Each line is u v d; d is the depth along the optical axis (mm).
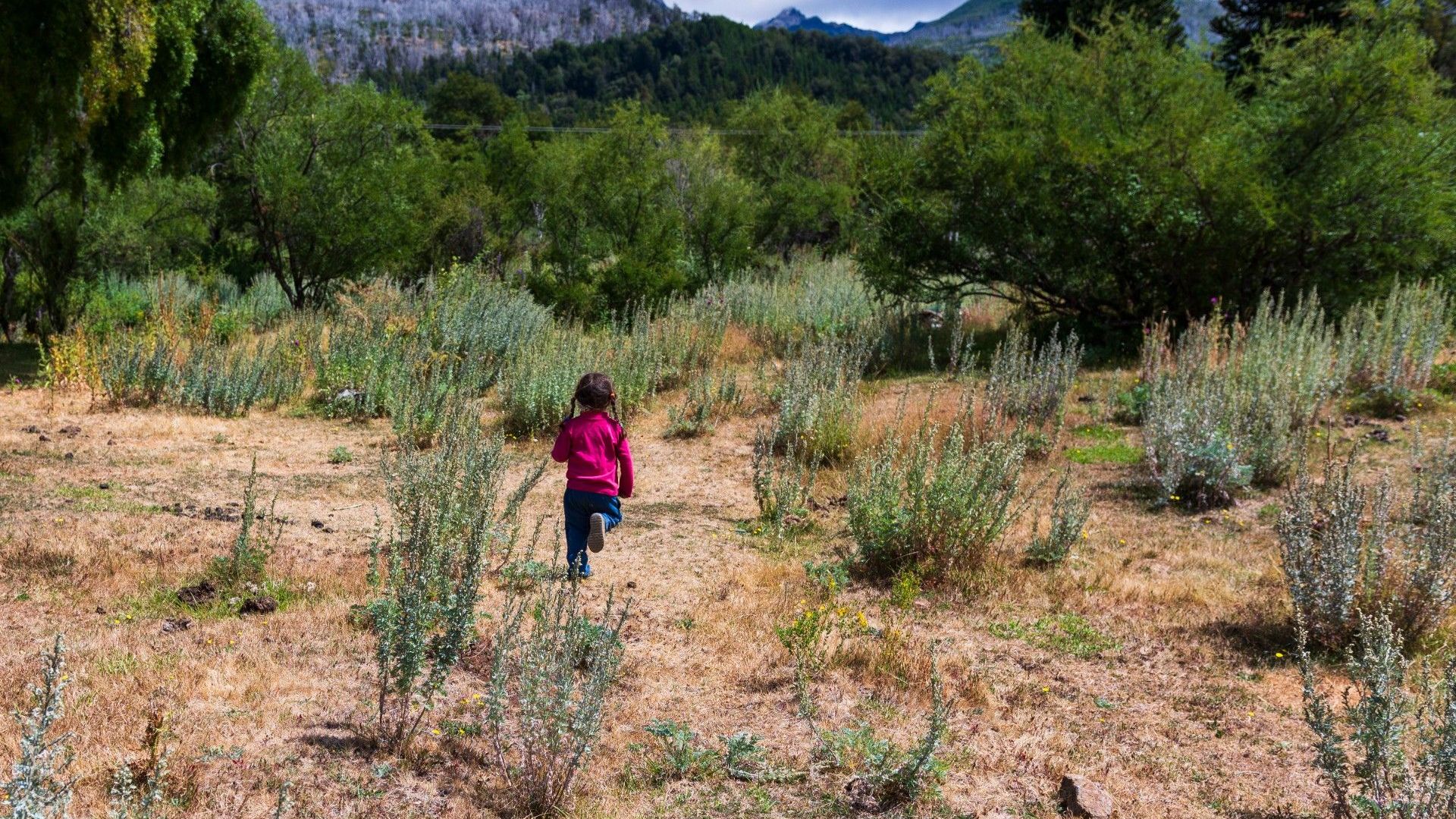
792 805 3859
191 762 3691
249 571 6012
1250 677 5238
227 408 12164
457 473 6223
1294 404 9781
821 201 30781
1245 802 3998
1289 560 5742
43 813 2748
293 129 21922
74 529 6773
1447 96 18891
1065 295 16172
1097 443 10461
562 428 6141
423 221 25844
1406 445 9328
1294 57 15789
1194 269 14891
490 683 3906
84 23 13445
